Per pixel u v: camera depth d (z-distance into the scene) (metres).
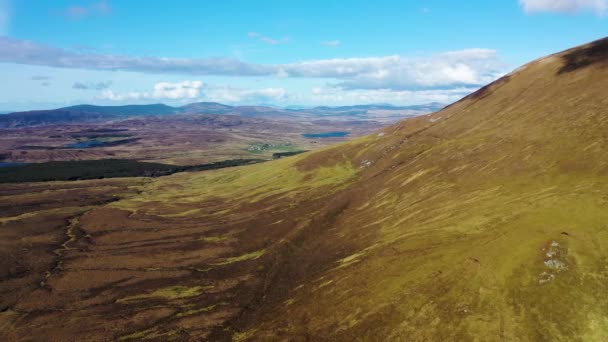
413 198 136.12
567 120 134.12
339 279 97.50
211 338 91.12
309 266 119.12
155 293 120.75
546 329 62.28
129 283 129.62
